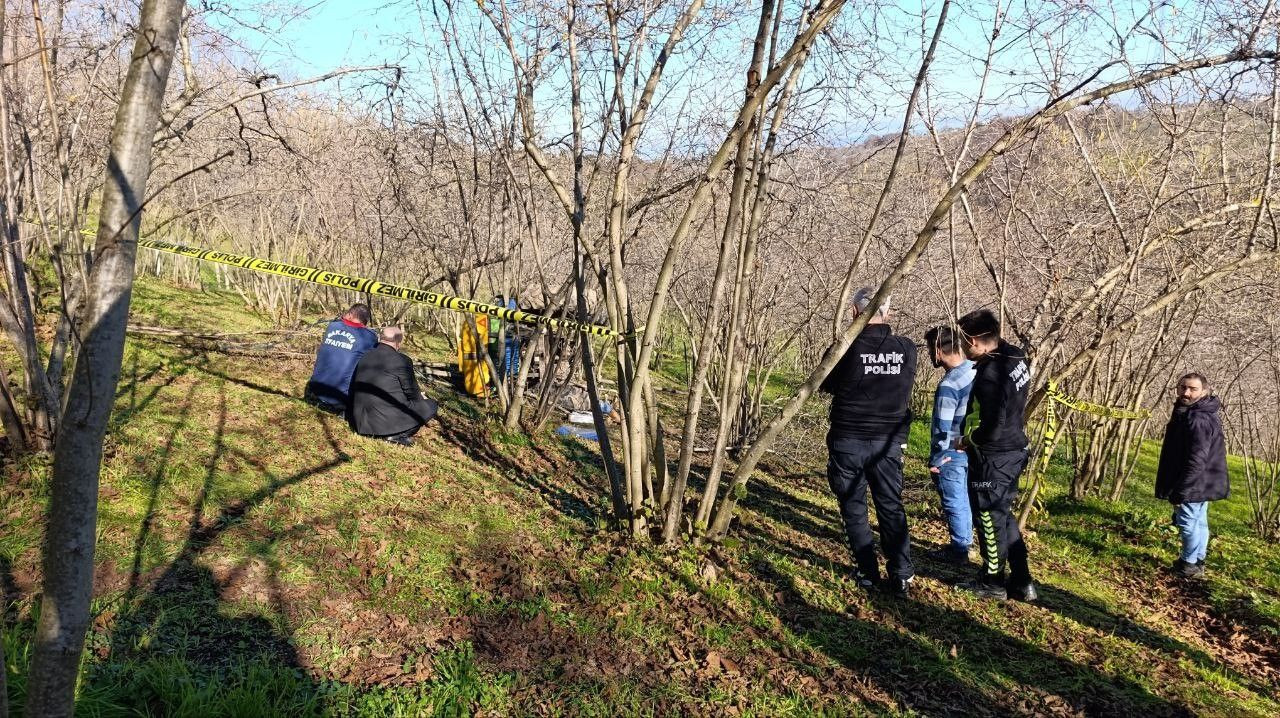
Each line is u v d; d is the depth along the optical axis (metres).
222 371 8.00
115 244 1.85
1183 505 6.65
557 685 3.71
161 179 9.86
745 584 5.13
